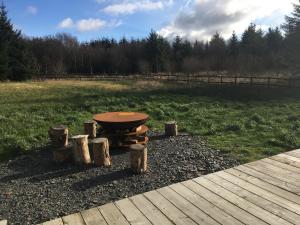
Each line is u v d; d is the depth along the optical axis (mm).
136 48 69000
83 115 14109
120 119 8859
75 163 7500
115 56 67062
